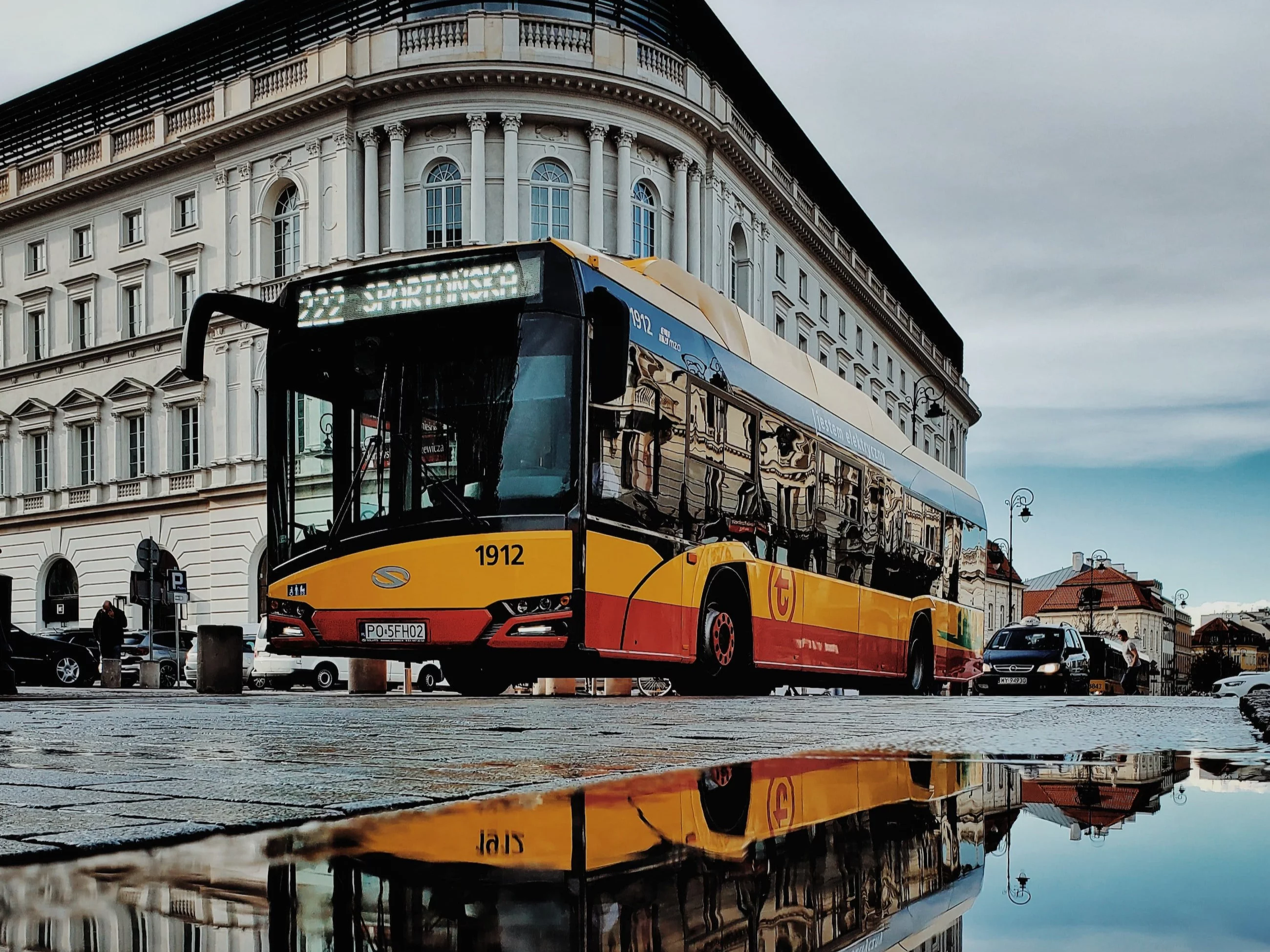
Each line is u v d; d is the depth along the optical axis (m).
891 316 59.69
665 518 10.55
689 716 7.21
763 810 2.48
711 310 12.20
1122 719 6.98
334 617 10.12
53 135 45.00
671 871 1.72
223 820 2.26
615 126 35.44
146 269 40.78
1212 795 2.78
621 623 9.86
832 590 14.00
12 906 1.44
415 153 35.34
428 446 9.96
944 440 74.75
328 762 3.80
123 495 40.62
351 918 1.37
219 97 38.38
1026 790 2.91
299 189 36.78
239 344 37.62
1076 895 1.50
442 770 3.46
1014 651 26.94
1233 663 153.50
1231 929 1.28
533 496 9.55
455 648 9.67
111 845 1.96
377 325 10.23
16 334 44.59
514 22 34.69
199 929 1.30
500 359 9.81
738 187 40.69
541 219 34.94
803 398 13.77
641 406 10.25
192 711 8.05
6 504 44.06
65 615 42.44
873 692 17.03
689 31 39.22
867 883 1.63
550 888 1.57
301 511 10.37
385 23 35.84
